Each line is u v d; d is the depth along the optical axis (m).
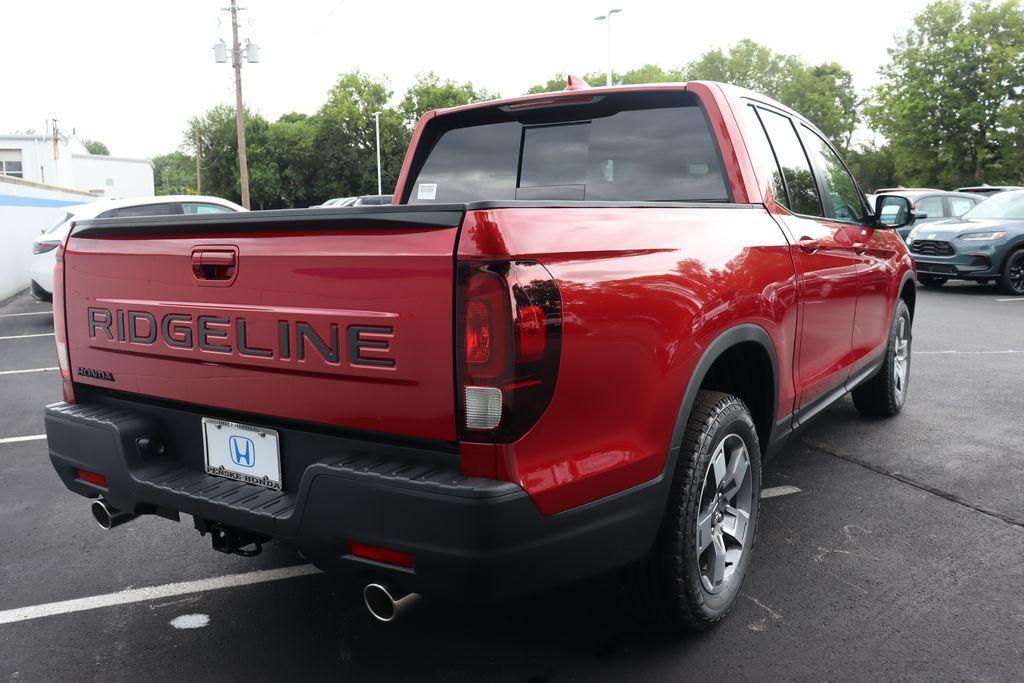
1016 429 4.96
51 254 10.80
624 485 2.14
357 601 2.94
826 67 71.69
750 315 2.69
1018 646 2.53
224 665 2.51
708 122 3.13
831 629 2.64
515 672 2.43
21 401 6.48
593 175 3.38
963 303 11.75
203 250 2.27
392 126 72.38
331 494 1.97
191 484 2.37
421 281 1.87
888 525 3.51
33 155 52.06
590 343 2.00
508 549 1.85
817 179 3.84
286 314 2.11
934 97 41.47
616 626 2.69
